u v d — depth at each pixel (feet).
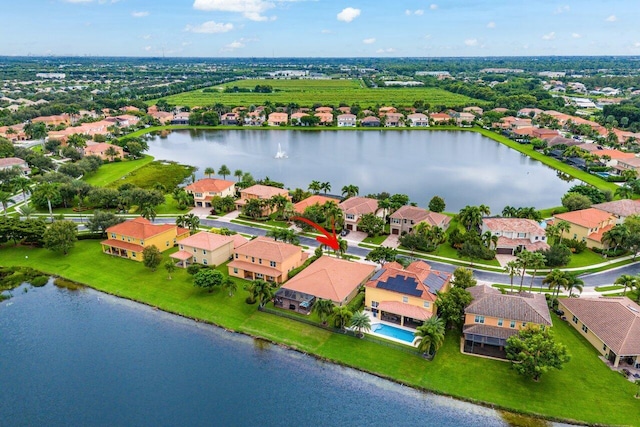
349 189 506.48
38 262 367.04
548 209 504.02
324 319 274.57
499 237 389.39
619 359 241.96
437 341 238.48
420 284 281.74
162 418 213.25
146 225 379.76
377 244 403.75
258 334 272.51
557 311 293.23
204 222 459.32
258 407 218.79
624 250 387.96
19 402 224.12
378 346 259.39
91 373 243.40
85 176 631.15
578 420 207.62
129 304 307.58
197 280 307.58
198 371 242.99
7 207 502.38
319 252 363.56
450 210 520.42
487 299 263.29
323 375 238.68
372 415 212.64
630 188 547.08
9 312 299.79
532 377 232.32
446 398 221.87
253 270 330.75
